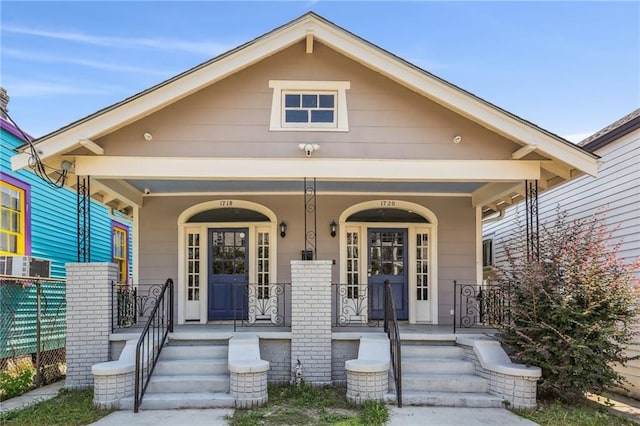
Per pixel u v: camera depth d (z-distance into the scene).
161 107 7.27
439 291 9.76
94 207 12.69
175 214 9.77
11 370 7.93
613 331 6.18
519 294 6.89
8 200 9.34
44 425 5.49
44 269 9.59
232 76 7.54
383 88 7.63
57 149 6.94
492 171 7.54
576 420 5.77
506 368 6.27
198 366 6.80
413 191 9.76
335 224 9.75
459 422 5.57
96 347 7.18
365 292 9.72
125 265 14.87
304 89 7.62
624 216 7.95
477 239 9.88
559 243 7.00
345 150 7.51
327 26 7.29
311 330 7.21
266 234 9.90
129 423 5.48
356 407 6.16
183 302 9.59
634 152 7.72
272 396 6.57
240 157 7.41
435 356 7.25
